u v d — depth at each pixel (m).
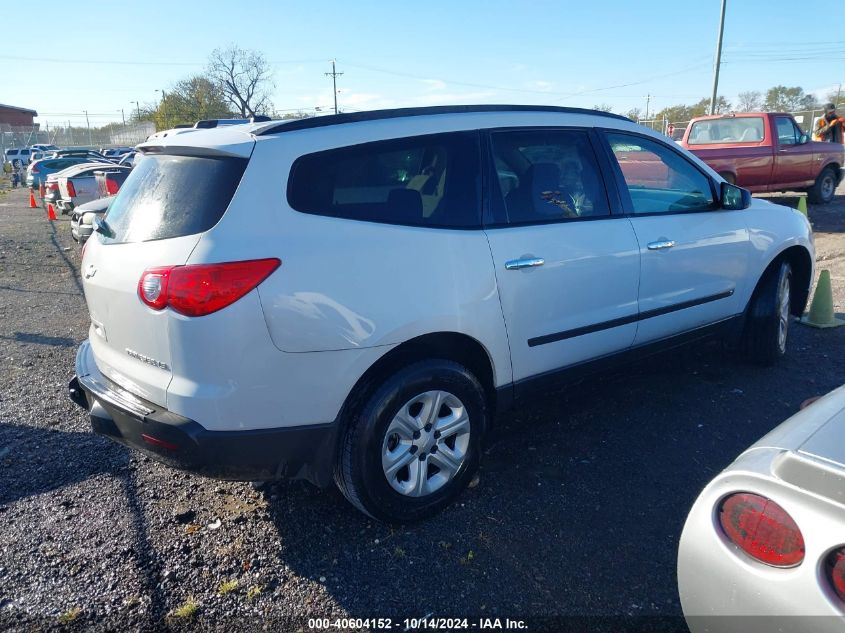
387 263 2.96
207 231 2.67
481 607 2.67
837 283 7.86
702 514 1.97
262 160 2.79
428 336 3.14
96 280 3.08
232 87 57.59
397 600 2.72
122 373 2.98
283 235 2.74
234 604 2.72
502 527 3.19
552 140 3.76
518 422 4.30
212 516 3.33
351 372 2.88
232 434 2.70
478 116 3.49
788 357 5.37
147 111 66.12
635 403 4.54
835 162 13.88
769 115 12.55
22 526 3.26
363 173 3.03
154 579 2.87
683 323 4.37
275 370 2.71
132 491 3.58
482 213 3.35
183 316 2.61
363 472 2.97
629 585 2.77
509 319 3.38
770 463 1.92
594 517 3.24
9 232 15.18
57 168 23.75
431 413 3.16
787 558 1.75
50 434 4.29
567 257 3.59
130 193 3.19
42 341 6.48
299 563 2.96
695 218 4.35
